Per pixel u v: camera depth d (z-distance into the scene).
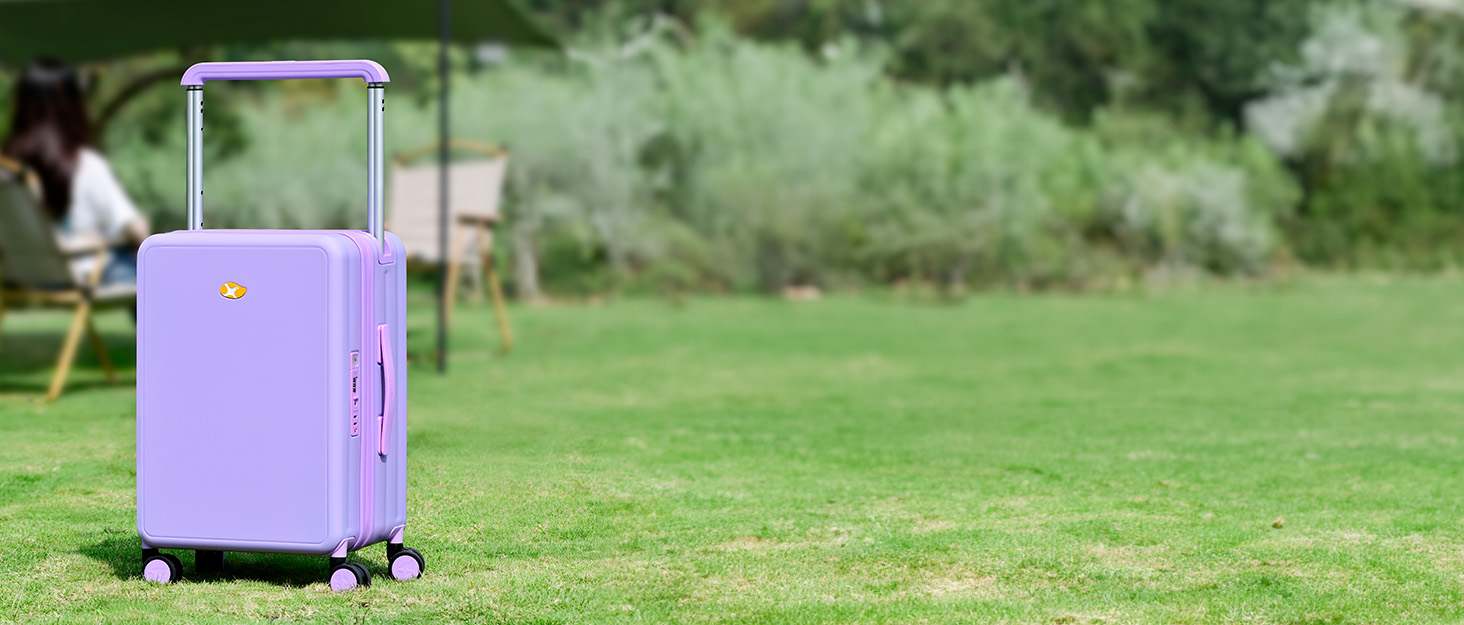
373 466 3.17
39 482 4.43
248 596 3.11
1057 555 3.51
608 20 16.17
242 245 3.07
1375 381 7.72
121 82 14.13
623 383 7.44
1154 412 6.41
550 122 13.24
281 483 3.09
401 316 3.27
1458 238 17.05
